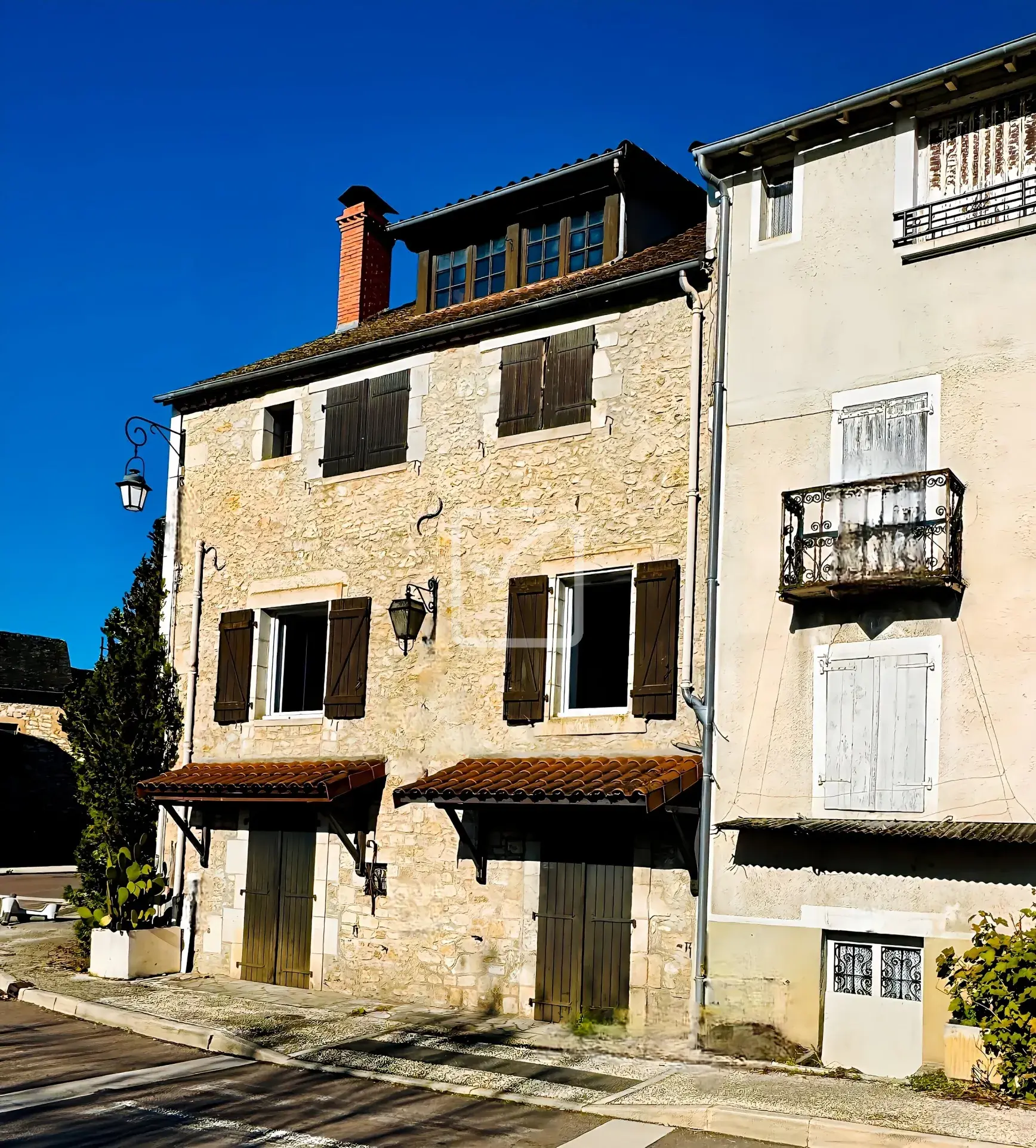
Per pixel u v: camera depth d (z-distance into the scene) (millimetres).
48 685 29609
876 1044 9023
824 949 9375
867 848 9211
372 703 12773
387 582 12898
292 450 14133
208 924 13703
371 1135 7391
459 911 11641
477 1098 8344
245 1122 7648
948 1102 7793
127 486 14000
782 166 10828
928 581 8984
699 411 10891
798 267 10445
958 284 9578
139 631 14852
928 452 9492
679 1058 9422
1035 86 9523
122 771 14312
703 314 11031
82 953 14195
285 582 13867
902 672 9320
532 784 10195
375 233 16953
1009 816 8680
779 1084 8406
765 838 9711
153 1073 9062
